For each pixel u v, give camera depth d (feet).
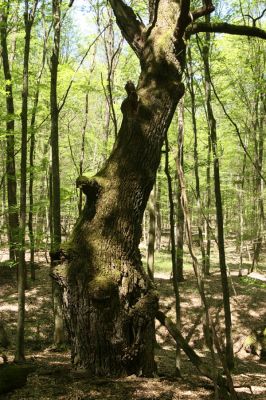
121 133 17.65
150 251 24.54
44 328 34.83
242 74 43.50
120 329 16.94
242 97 48.91
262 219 55.01
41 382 16.84
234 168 67.31
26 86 21.01
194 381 18.83
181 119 27.96
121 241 17.22
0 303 39.45
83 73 37.81
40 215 60.29
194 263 11.68
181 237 48.98
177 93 17.65
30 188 40.11
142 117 17.17
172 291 46.50
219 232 24.26
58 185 27.37
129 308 17.08
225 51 41.60
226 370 11.92
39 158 55.67
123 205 17.13
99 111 60.34
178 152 12.53
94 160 50.19
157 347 34.53
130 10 18.57
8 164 35.24
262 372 30.66
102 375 17.39
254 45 40.04
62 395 15.38
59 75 34.91
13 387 15.94
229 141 52.95
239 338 37.78
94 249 17.12
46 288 43.73
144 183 17.33
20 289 20.56
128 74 46.73
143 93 17.47
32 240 29.37
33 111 33.14
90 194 17.33
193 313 41.55
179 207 48.08
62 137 55.36
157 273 54.80
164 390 16.47
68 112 53.16
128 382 16.90
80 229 17.71
